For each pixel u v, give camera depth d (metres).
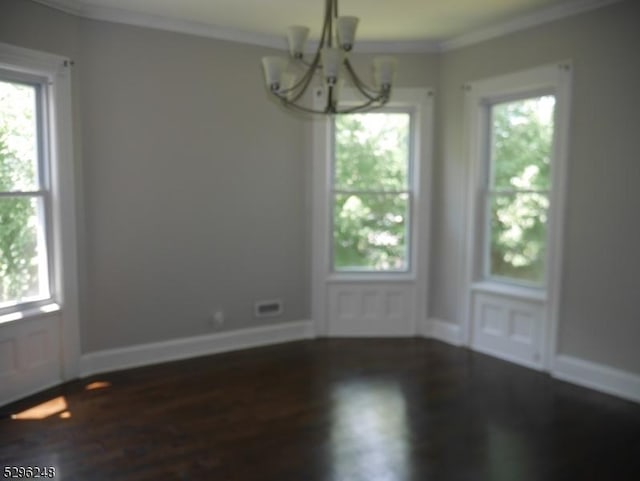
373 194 5.11
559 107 4.03
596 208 3.85
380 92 2.93
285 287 5.06
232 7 3.94
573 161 3.97
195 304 4.61
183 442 3.07
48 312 3.80
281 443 3.07
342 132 5.06
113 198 4.14
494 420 3.38
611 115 3.72
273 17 4.16
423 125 4.98
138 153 4.22
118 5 3.90
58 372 3.94
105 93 4.04
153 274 4.39
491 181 4.73
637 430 3.25
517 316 4.49
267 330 5.00
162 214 4.38
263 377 4.13
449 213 4.99
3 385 3.54
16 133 3.63
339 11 4.04
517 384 4.00
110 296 4.21
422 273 5.14
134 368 4.30
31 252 3.78
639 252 3.63
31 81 3.66
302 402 3.65
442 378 4.12
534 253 4.41
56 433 3.17
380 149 5.09
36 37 3.59
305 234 5.08
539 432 3.22
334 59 2.60
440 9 4.00
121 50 4.08
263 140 4.79
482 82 4.58
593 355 3.94
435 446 3.04
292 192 4.98
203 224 4.58
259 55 4.70
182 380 4.05
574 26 3.90
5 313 3.59
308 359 4.56
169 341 4.52
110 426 3.26
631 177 3.64
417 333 5.20
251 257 4.85
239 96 4.63
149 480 2.68
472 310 4.86
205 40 4.43
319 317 5.16
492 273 4.78
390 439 3.12
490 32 4.45
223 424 3.31
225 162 4.62
